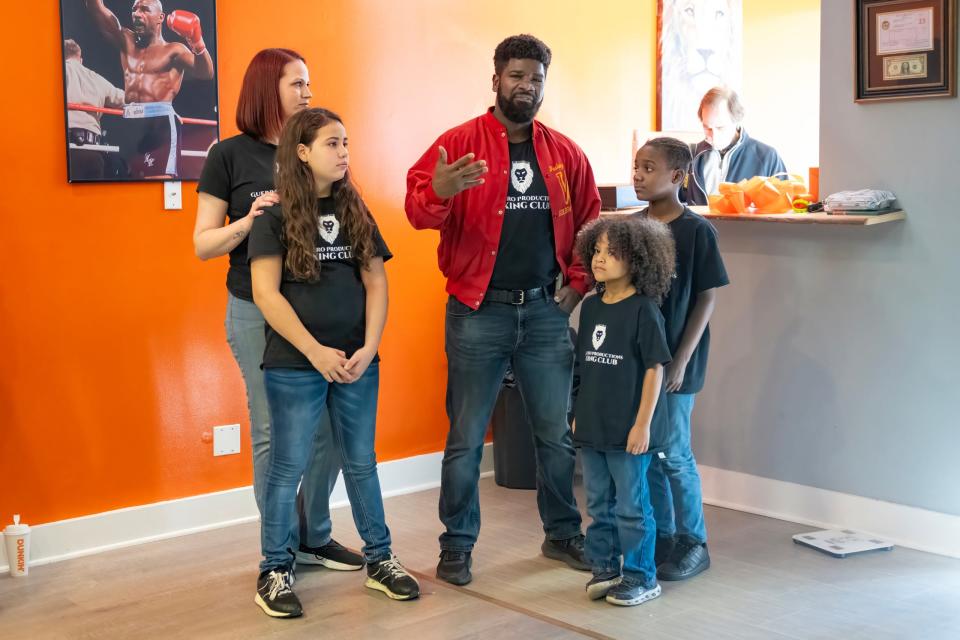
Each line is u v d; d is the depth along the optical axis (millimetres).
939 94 3807
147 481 4129
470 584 3602
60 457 3914
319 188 3262
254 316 3439
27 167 3764
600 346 3330
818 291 4184
